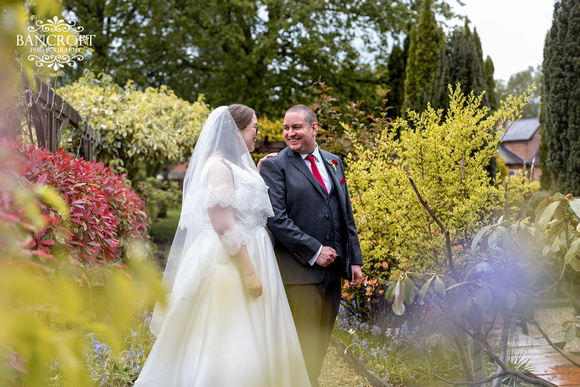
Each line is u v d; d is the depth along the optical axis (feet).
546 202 6.23
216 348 7.34
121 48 52.95
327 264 9.12
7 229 1.59
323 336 9.75
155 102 30.73
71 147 16.72
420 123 11.29
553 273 16.60
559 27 17.49
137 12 54.39
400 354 12.13
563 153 17.76
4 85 1.17
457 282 7.66
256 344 7.50
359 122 21.02
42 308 1.43
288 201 9.41
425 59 33.58
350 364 12.73
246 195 8.00
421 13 34.04
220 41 52.95
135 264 1.57
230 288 7.64
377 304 13.75
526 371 11.18
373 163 13.20
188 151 32.27
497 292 6.70
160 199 39.93
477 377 8.39
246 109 9.04
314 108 21.04
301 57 53.52
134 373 10.23
